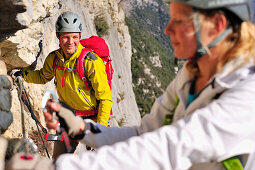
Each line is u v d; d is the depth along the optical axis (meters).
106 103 3.04
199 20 1.04
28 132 3.50
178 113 1.31
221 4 1.02
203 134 0.95
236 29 1.09
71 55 3.01
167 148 0.95
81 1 17.53
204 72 1.20
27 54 2.97
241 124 0.97
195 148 0.94
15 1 1.56
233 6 1.04
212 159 0.99
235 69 1.07
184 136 0.95
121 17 27.92
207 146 0.95
